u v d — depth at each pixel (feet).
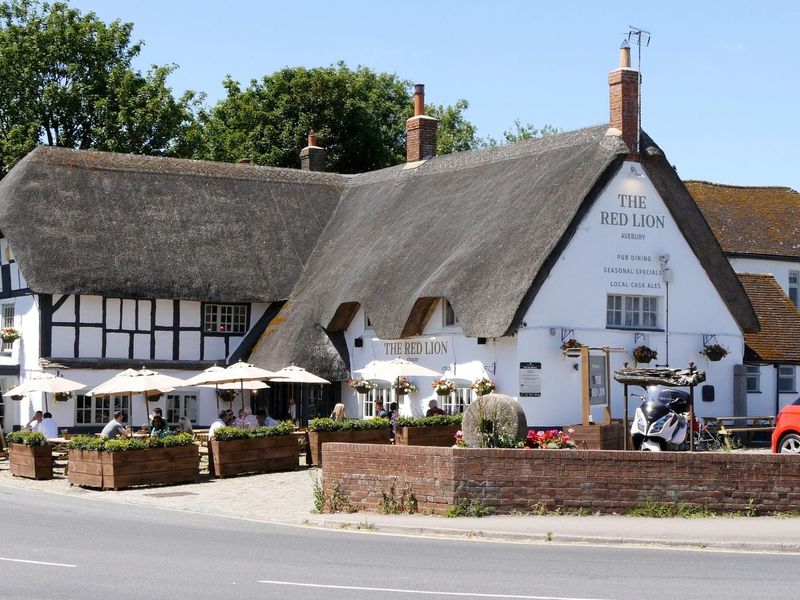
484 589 33.19
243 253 109.91
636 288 88.74
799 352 99.96
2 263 108.17
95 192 108.37
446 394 87.56
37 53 150.20
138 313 104.78
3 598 31.68
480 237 90.53
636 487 50.34
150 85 154.81
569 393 84.58
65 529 48.52
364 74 187.83
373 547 42.75
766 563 39.06
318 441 77.92
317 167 131.85
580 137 93.15
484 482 50.44
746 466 50.55
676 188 91.61
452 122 206.80
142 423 104.12
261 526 50.57
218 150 169.89
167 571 36.52
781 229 113.91
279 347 101.45
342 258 106.42
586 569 37.27
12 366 103.96
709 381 92.48
